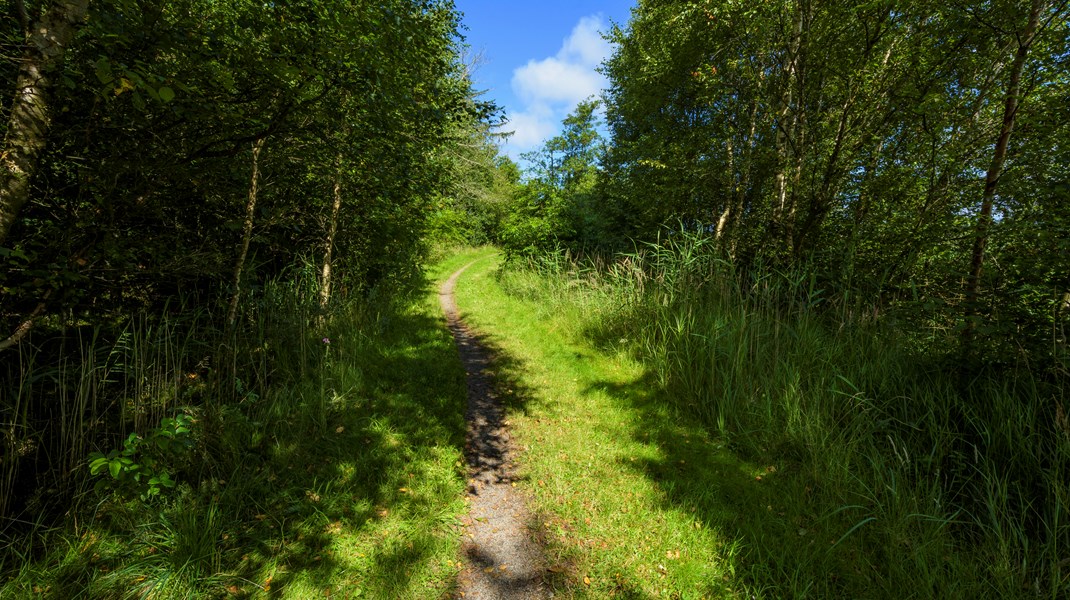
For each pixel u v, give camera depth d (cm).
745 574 242
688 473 346
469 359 677
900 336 434
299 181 560
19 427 280
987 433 304
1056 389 312
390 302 922
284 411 394
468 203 1761
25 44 207
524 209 1466
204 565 232
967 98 576
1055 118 443
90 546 235
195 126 329
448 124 566
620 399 501
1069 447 267
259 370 454
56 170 293
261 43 299
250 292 489
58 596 204
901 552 246
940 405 352
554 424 452
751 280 658
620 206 1407
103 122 281
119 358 343
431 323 852
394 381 529
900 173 614
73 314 328
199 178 366
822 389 401
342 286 780
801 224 736
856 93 631
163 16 256
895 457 326
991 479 281
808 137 754
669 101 1159
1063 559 229
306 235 700
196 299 434
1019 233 376
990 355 354
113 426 318
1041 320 323
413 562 254
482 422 461
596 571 254
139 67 218
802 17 660
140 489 238
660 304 632
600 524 294
